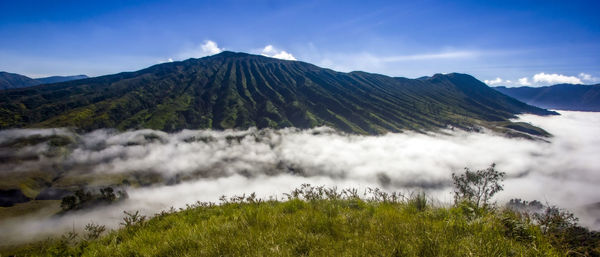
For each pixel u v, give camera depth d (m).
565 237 3.98
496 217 4.84
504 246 3.64
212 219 6.25
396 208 6.01
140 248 4.66
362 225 4.73
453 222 4.64
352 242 3.95
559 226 4.28
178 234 4.92
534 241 3.89
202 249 4.00
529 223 4.44
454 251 3.48
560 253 3.63
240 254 3.78
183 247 4.33
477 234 4.12
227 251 3.92
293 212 6.29
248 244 4.00
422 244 3.64
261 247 3.89
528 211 4.82
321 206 6.44
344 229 4.52
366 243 3.82
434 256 3.40
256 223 5.17
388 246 3.67
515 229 4.30
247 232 4.62
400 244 3.68
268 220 5.22
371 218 5.25
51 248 5.76
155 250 4.42
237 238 4.32
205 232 4.77
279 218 5.33
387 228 4.38
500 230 4.35
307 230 4.56
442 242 3.73
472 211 5.40
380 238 3.96
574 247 3.67
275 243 4.05
